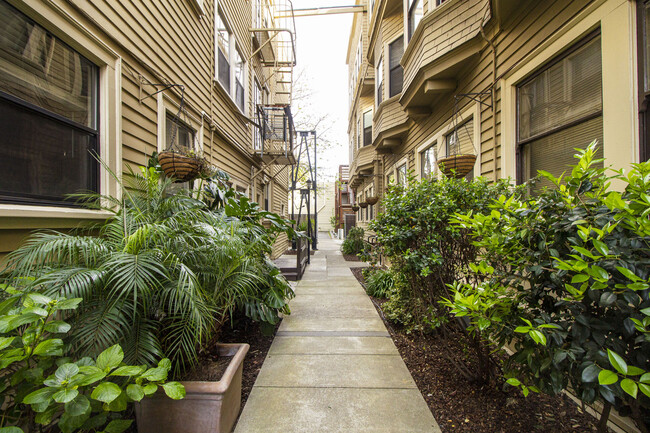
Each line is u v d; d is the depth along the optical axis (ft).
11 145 5.77
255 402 6.31
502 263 5.20
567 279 4.08
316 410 6.05
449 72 12.59
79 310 4.68
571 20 7.07
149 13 10.27
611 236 3.66
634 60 5.74
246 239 8.64
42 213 6.04
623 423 5.30
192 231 6.52
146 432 5.16
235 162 20.08
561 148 7.73
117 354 3.78
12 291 3.86
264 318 8.98
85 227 6.64
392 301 11.43
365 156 33.30
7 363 3.26
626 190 3.75
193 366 5.72
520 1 8.75
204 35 15.02
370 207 34.37
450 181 8.20
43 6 6.26
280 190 39.22
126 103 9.05
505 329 4.52
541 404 6.08
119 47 8.74
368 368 7.70
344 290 16.22
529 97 8.89
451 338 9.16
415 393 6.59
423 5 14.29
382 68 23.53
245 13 22.50
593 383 3.45
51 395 3.14
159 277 5.42
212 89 15.92
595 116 6.68
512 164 9.34
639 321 3.08
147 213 6.86
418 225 7.79
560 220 4.20
